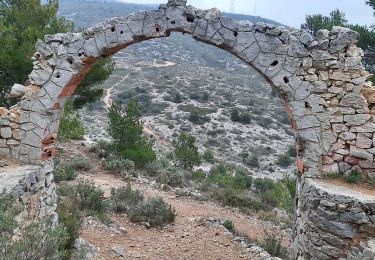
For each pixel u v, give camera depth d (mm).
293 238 8039
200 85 61281
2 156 8562
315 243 6699
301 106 7504
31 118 8477
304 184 7457
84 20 109188
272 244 10758
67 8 136125
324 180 7379
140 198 13141
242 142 39875
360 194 6645
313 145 7488
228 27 7699
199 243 10672
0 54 15273
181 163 22406
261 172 33125
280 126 46125
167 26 7945
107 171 17594
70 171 15453
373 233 6336
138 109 21266
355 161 7398
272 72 7570
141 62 79438
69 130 17031
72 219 9281
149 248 9961
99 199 11914
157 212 11695
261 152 37938
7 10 17531
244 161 35375
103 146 21375
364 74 7328
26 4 17484
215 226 11977
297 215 7859
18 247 5191
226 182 20797
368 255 5988
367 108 7348
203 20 7789
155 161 19828
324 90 7434
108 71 18625
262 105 54031
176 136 38469
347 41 7309
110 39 8180
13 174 7672
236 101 54281
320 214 6637
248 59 7656
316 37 7488
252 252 10422
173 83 60750
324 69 7430
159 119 43688
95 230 10281
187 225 11922
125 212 12141
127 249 9648
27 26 16906
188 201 14992
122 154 19688
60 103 8719
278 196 18688
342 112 7402
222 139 39750
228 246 10688
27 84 8914
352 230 6441
